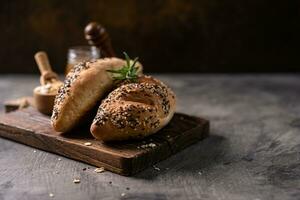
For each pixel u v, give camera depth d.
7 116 0.84
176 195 0.64
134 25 1.25
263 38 1.24
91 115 0.78
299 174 0.69
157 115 0.73
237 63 1.26
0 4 1.24
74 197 0.63
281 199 0.62
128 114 0.71
